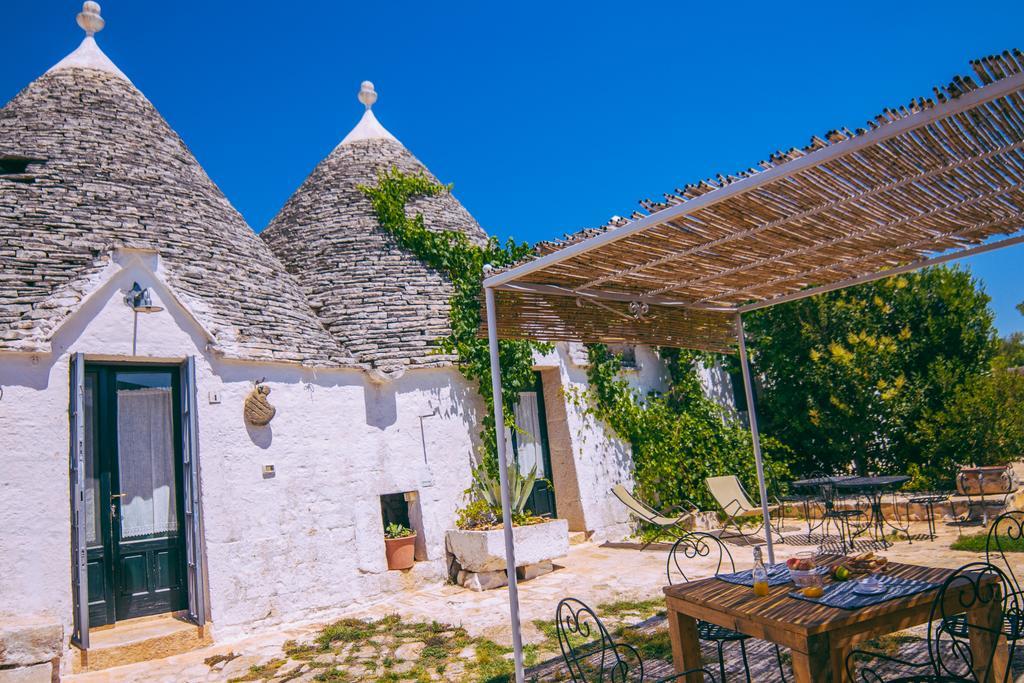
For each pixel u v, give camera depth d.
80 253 8.40
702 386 15.91
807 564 4.52
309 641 7.74
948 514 11.46
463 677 6.15
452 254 11.89
